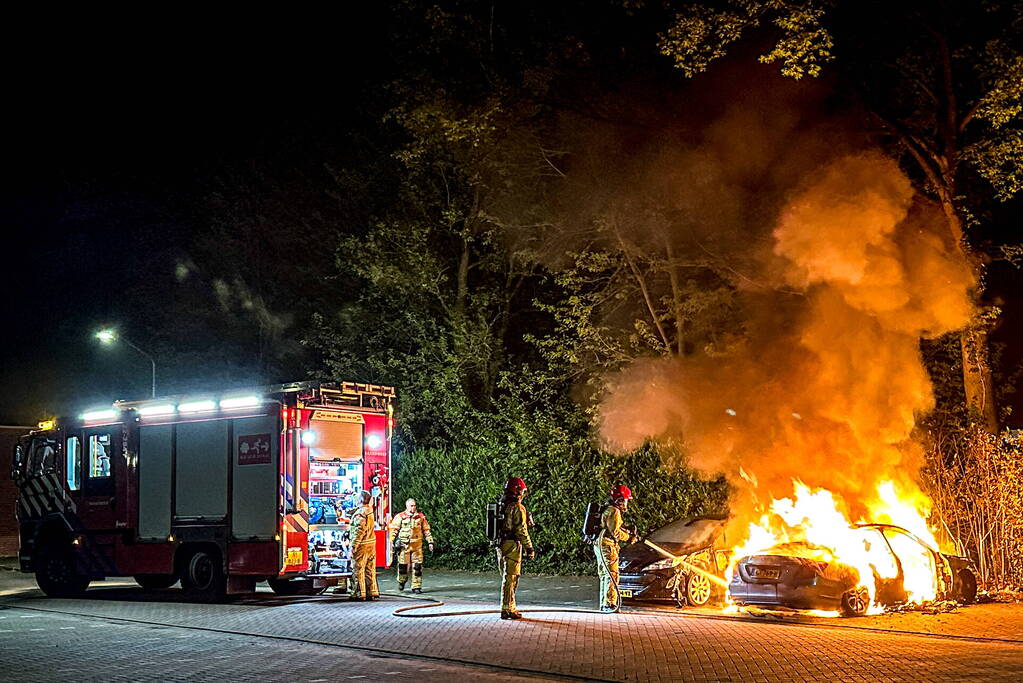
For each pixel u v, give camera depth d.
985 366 21.39
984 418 21.06
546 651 12.52
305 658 12.41
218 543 18.94
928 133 22.97
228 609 17.89
